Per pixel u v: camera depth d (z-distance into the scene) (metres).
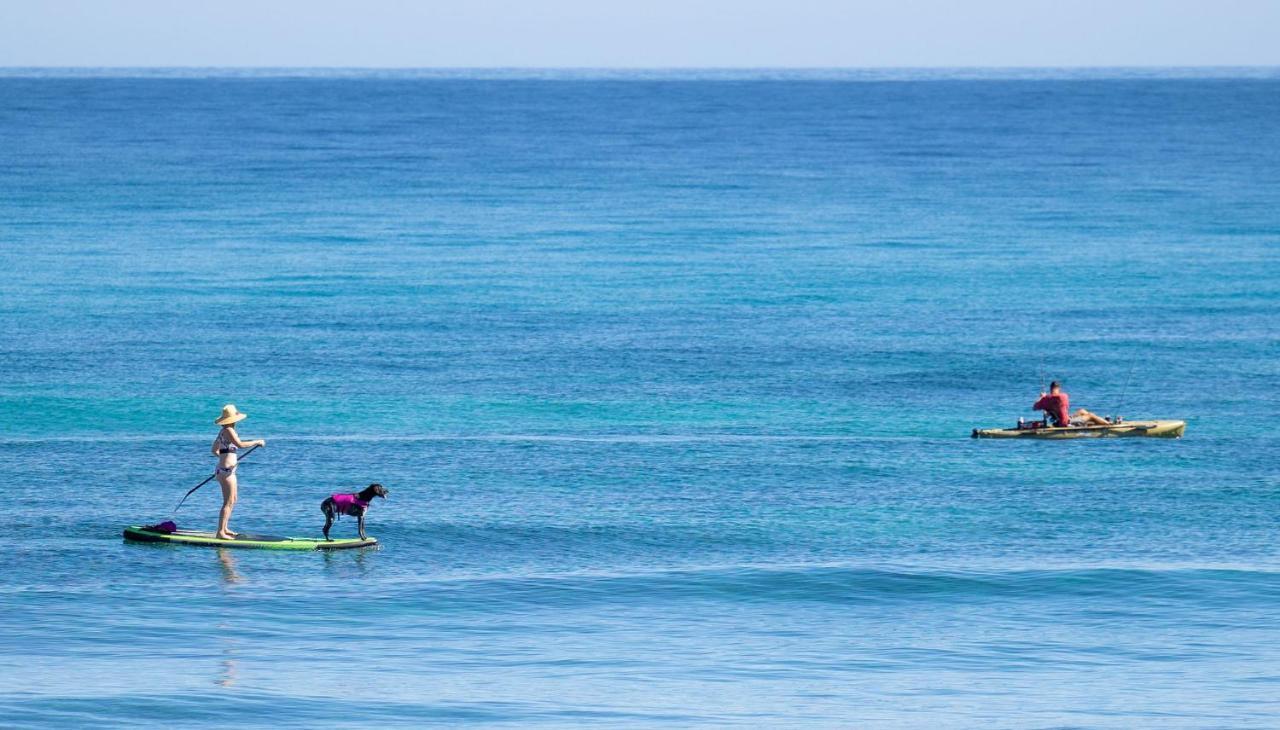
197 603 57.06
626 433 96.31
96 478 81.50
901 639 53.62
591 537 70.38
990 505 78.19
